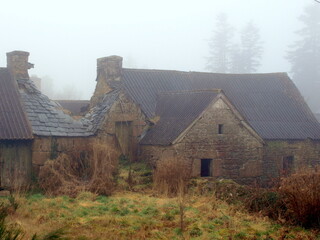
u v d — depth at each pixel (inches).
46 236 326.6
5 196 741.9
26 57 951.6
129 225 561.9
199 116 914.7
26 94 915.4
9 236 301.7
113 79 1093.1
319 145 1132.5
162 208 669.3
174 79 1167.0
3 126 813.9
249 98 1181.1
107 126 957.2
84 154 866.1
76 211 629.6
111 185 797.9
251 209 658.2
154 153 938.1
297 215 579.2
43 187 783.1
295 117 1157.7
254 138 975.0
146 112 1018.7
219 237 518.3
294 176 626.5
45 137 847.7
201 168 970.1
